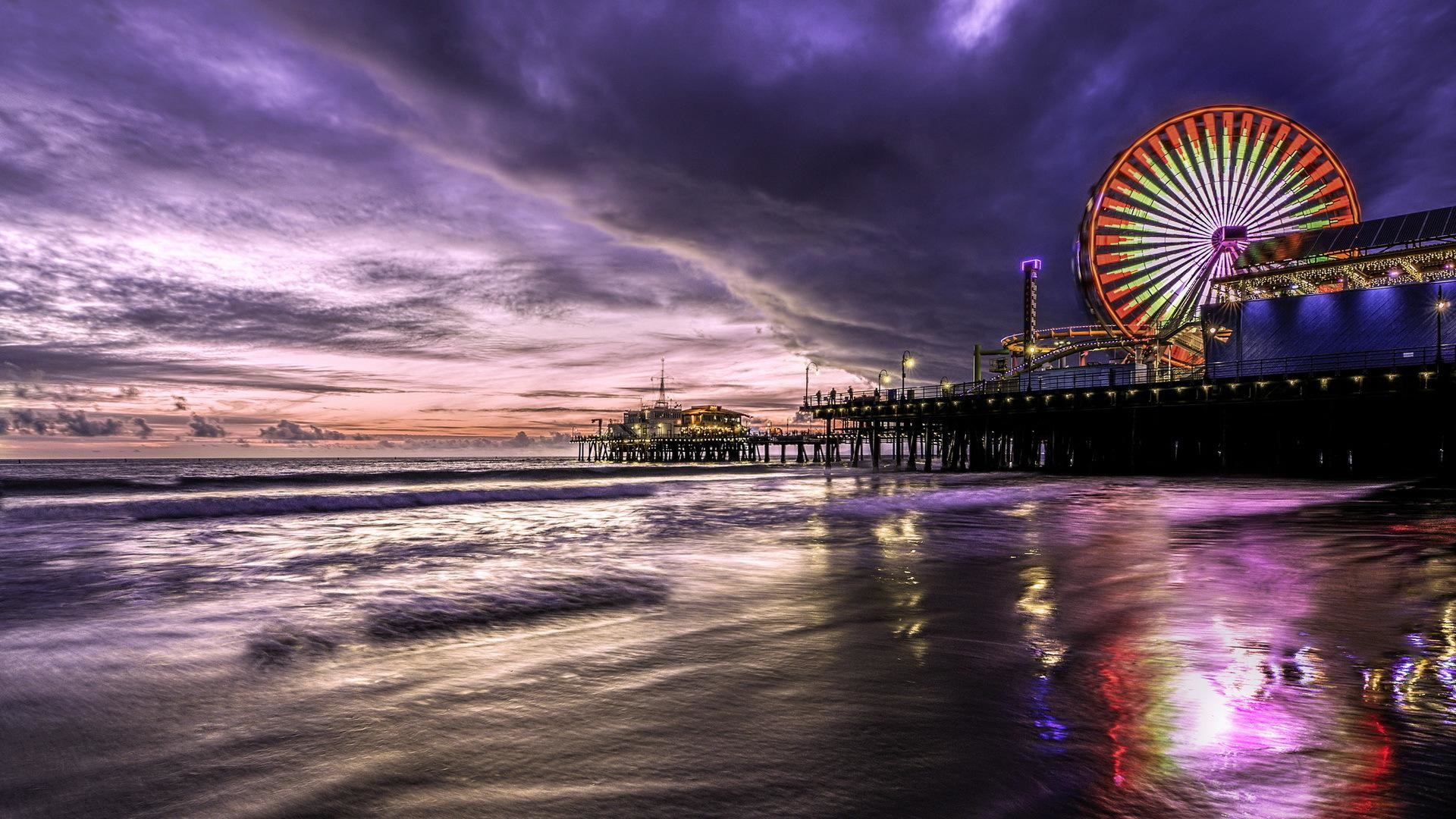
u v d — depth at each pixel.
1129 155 54.03
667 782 3.52
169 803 3.35
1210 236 54.28
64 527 17.91
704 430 121.19
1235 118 52.84
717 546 13.41
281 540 15.10
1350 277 39.19
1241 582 9.17
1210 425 44.12
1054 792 3.37
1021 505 23.25
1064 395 44.75
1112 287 55.59
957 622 7.04
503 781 3.54
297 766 3.75
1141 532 15.19
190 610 7.77
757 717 4.43
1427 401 35.41
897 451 63.09
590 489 32.06
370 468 113.00
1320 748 3.89
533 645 6.25
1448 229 35.53
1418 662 5.55
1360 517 17.58
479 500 28.22
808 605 7.91
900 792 3.38
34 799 3.38
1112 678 5.19
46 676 5.33
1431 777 3.53
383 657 5.88
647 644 6.24
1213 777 3.52
